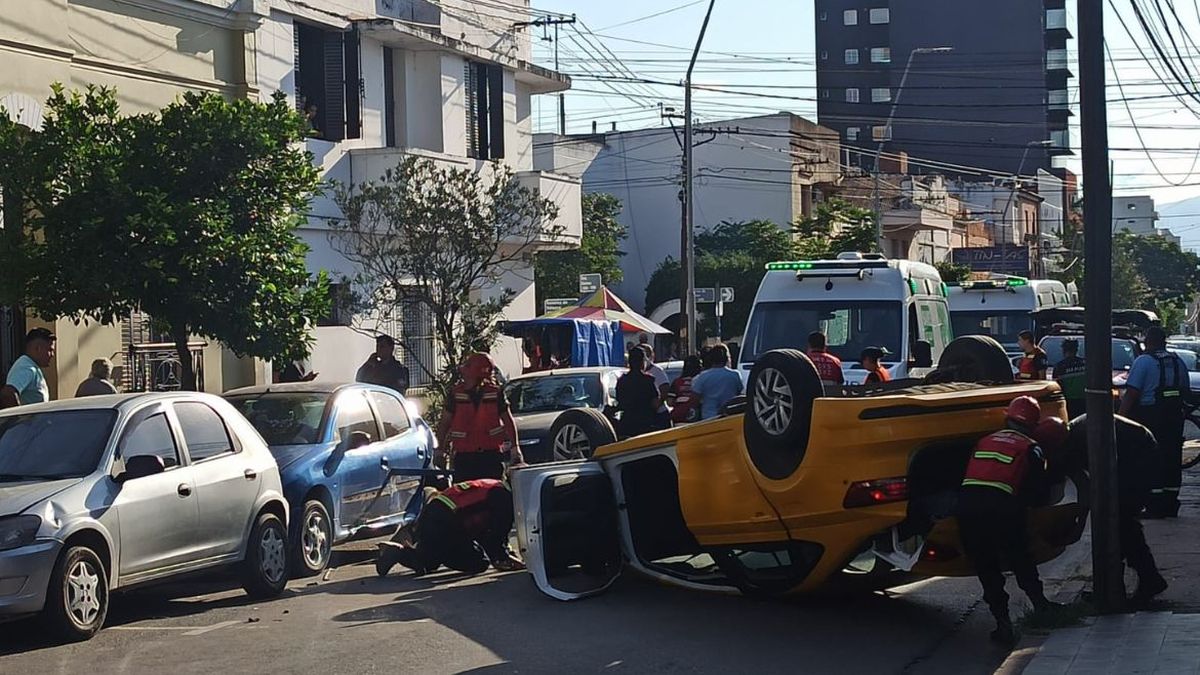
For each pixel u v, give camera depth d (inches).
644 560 417.1
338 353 906.7
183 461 398.9
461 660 327.0
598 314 1035.3
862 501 324.8
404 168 747.4
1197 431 1040.8
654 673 311.9
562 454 482.9
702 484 374.0
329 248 891.4
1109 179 356.5
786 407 338.6
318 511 474.3
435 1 1022.4
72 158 502.9
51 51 645.9
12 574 334.3
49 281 510.3
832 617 376.5
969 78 3494.1
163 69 746.8
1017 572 344.8
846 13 3627.0
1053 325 1005.2
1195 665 292.4
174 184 521.0
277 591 428.5
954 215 2645.2
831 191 2247.8
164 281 505.7
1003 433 328.8
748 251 1952.5
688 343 1130.0
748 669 315.3
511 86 1121.4
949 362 395.2
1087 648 314.8
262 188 538.3
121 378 684.7
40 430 383.6
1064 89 3341.5
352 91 932.0
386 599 417.7
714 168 2137.1
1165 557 443.8
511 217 794.2
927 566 341.1
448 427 511.5
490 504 465.1
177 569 386.3
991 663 321.7
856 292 696.4
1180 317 3804.1
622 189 2174.0
